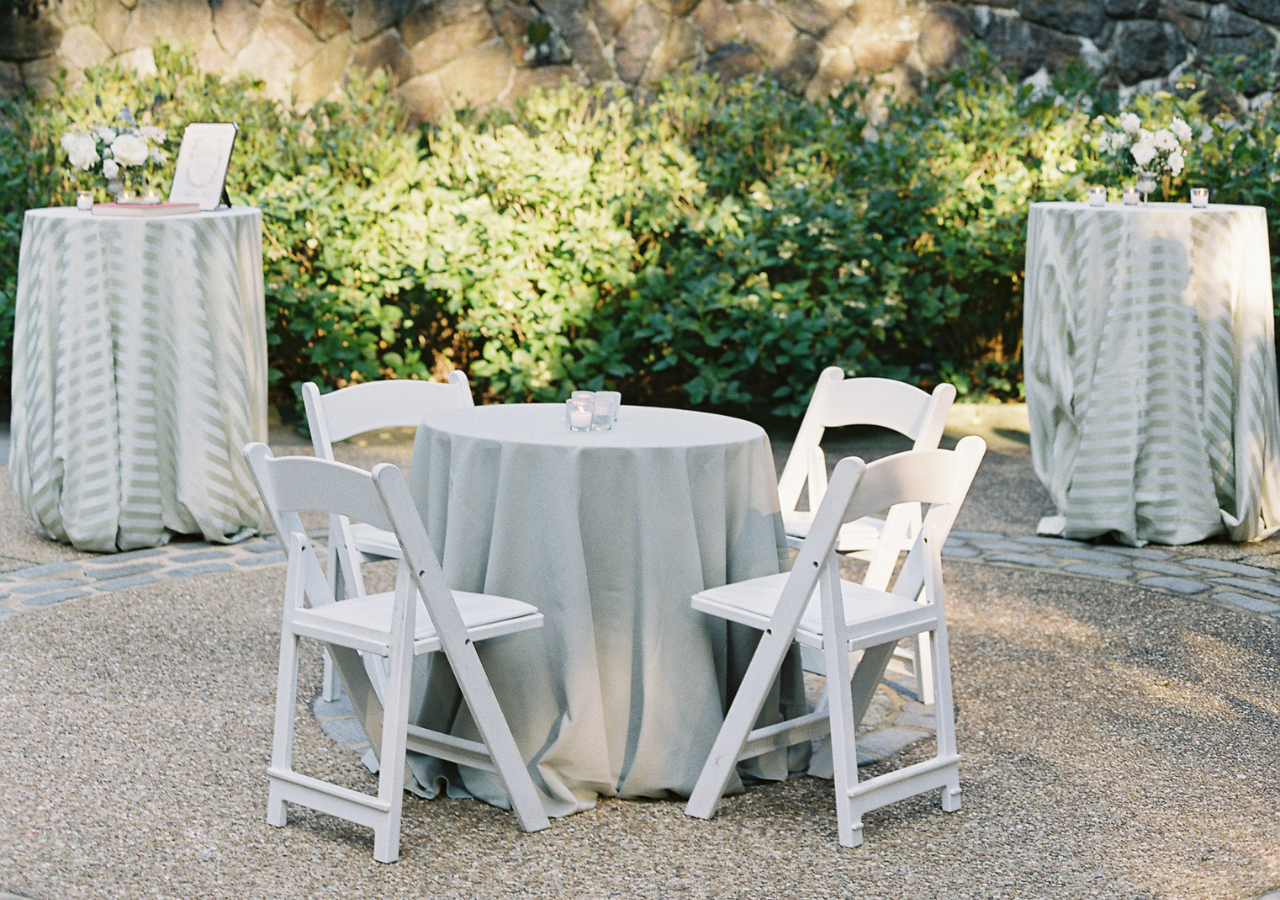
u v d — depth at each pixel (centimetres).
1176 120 562
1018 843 289
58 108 782
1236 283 523
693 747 307
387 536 356
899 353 819
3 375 789
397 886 265
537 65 890
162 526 508
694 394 684
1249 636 429
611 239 693
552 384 704
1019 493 606
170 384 499
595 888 266
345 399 369
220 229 504
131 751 327
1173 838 292
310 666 391
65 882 262
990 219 737
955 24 895
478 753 300
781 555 330
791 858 281
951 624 436
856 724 338
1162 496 530
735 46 891
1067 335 534
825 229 692
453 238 677
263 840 284
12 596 444
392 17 885
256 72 884
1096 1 901
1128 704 372
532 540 305
